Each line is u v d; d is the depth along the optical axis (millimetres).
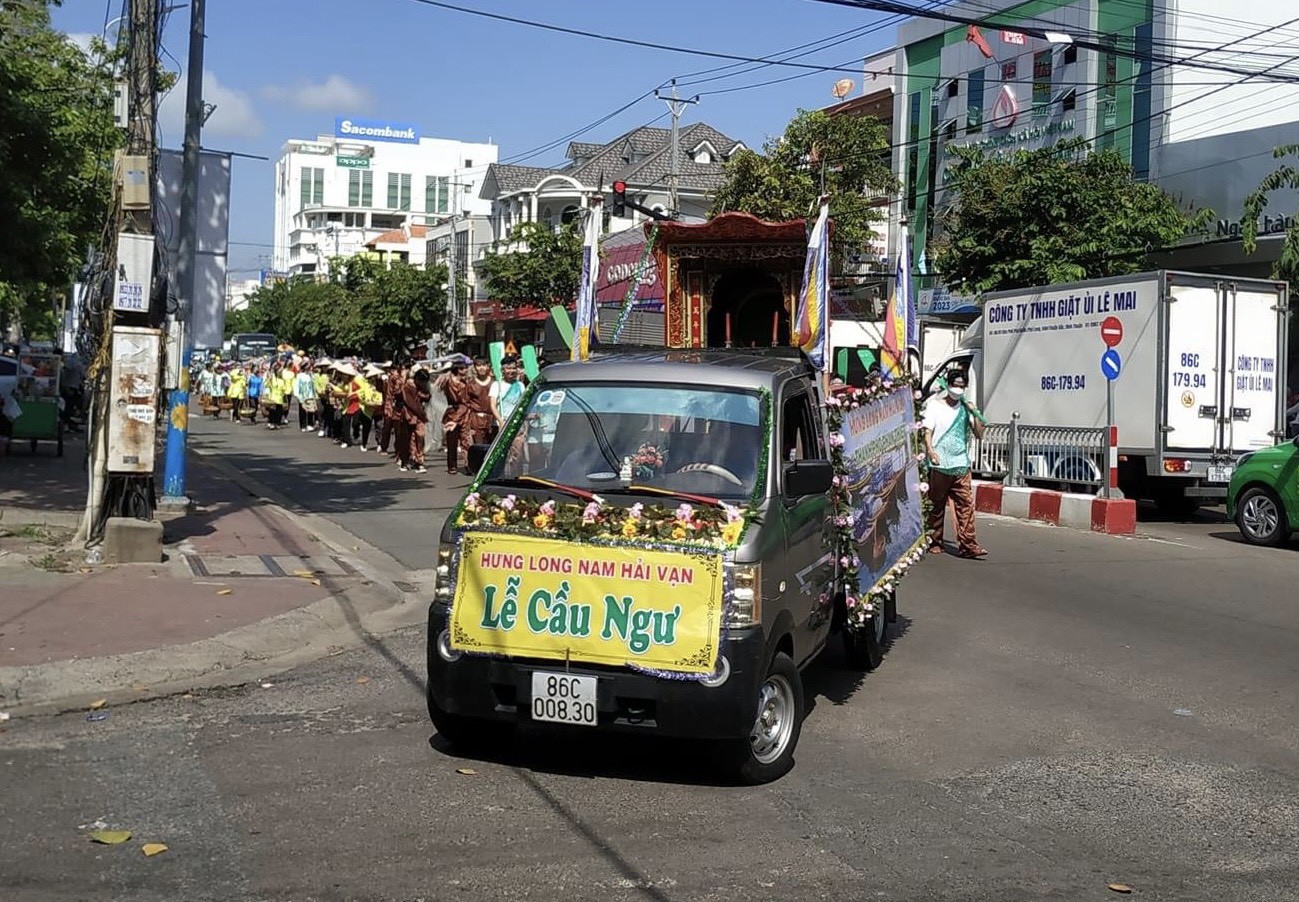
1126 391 17219
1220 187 26438
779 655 6012
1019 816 5531
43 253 18625
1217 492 17297
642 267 12852
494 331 54031
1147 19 29250
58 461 20562
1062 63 31578
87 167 22203
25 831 5004
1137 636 9445
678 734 5516
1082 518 15945
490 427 21219
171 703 7086
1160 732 6953
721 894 4559
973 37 33688
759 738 5906
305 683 7637
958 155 29984
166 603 9180
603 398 6566
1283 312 17453
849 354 23703
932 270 31906
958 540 13320
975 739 6750
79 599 9117
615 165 52844
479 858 4848
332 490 18781
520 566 5695
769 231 12805
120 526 10633
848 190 32156
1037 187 26219
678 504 5871
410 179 131000
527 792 5664
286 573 10797
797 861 4910
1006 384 19375
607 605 5566
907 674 8211
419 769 5961
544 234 41219
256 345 71000
